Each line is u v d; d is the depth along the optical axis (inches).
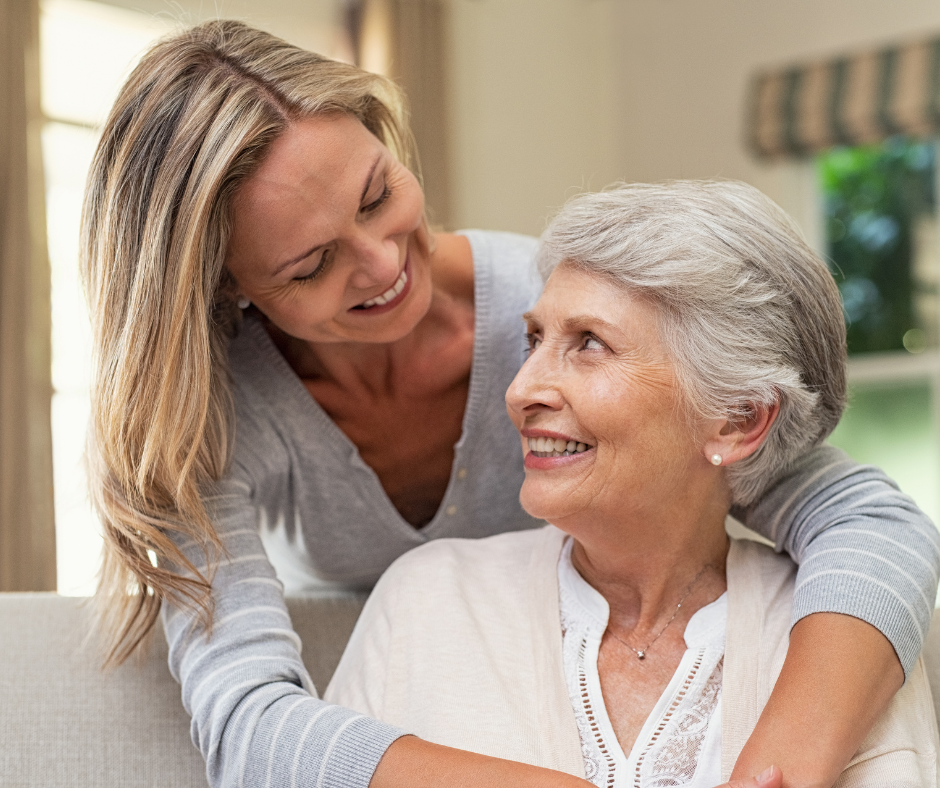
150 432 47.6
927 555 45.3
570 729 45.4
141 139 47.8
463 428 61.0
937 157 193.9
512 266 62.2
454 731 45.9
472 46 216.7
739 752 43.2
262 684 44.2
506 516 64.6
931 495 190.4
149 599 50.6
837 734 39.3
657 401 45.1
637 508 46.1
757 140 209.3
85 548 164.9
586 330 45.8
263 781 41.5
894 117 191.5
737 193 46.3
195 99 47.2
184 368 48.1
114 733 50.3
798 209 208.8
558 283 46.9
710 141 220.5
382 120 56.8
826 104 199.9
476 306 60.5
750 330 45.4
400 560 54.2
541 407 46.2
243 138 46.4
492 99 219.3
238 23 50.4
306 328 52.2
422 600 51.0
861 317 202.4
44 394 155.6
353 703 49.1
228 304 54.9
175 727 50.8
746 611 47.3
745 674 45.3
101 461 49.5
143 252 47.5
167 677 51.8
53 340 165.8
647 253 44.5
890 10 195.0
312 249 48.1
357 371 58.9
